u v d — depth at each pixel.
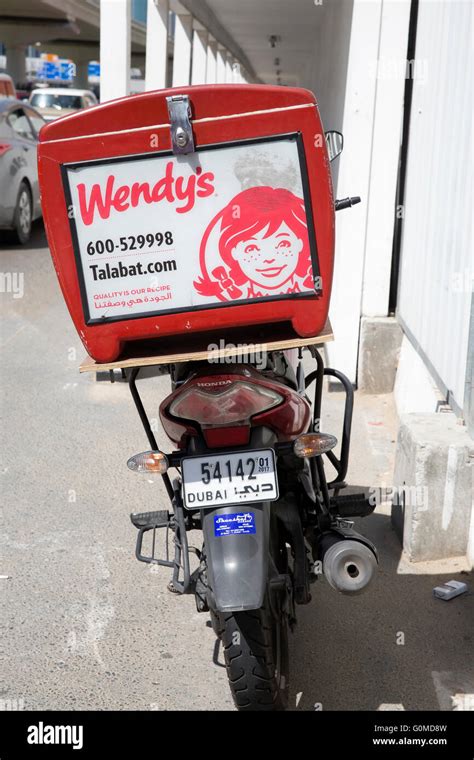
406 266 6.29
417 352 5.79
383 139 6.33
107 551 4.38
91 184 2.71
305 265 2.76
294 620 3.12
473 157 4.36
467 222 4.43
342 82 7.70
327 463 5.36
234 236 2.74
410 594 3.95
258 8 11.89
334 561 2.82
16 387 6.88
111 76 7.12
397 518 4.48
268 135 2.67
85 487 5.12
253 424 2.95
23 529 4.60
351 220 6.41
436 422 4.38
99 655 3.54
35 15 45.41
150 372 7.34
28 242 12.88
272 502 3.10
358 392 6.68
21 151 12.36
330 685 3.32
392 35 6.12
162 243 2.75
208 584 2.80
